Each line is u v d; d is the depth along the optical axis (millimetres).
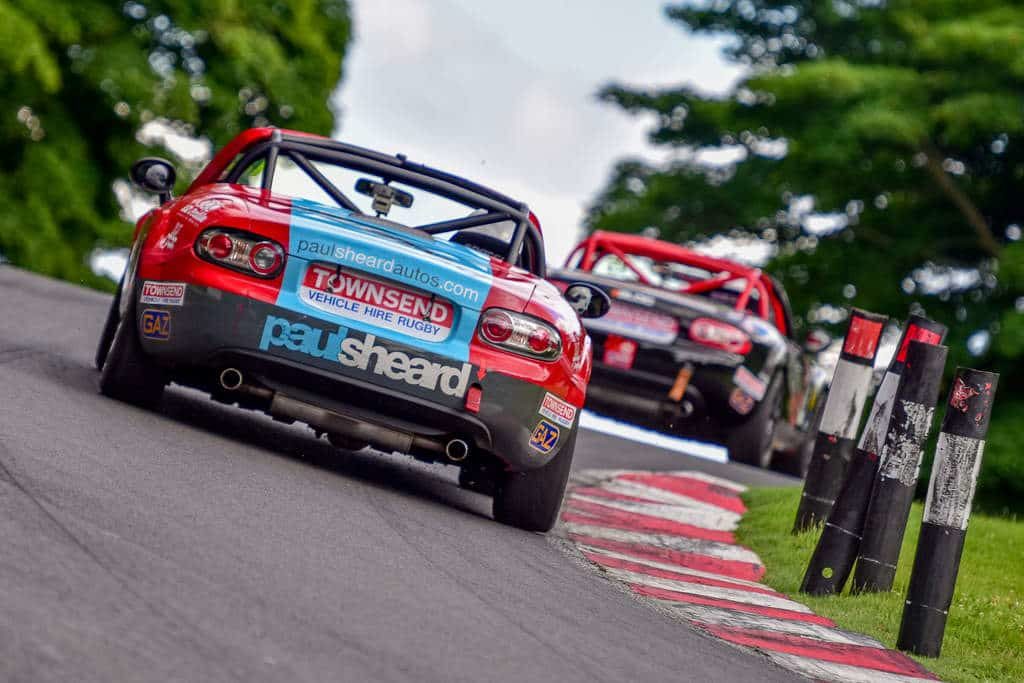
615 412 42094
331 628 13414
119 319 27078
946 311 105312
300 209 23312
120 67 100562
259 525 17047
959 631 22094
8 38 91125
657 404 41344
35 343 31281
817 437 29938
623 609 18812
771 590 24438
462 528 21641
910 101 96562
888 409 24641
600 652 15555
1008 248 90250
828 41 129625
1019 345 85812
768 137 107875
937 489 20844
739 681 16125
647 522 30297
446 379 22188
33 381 24000
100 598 12555
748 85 102312
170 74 103188
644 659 15859
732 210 122500
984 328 100938
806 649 19391
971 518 34219
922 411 23781
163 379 23672
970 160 105938
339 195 24906
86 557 13703
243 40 108562
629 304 41750
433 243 23766
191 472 19250
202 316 22125
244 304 22016
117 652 11297
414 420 22391
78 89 101938
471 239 25094
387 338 22094
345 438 22578
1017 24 95500
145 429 21906
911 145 99062
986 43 93188
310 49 119000
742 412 41531
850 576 25562
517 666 13898
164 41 106938
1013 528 33781
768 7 131000
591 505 31000
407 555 17828
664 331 41469
